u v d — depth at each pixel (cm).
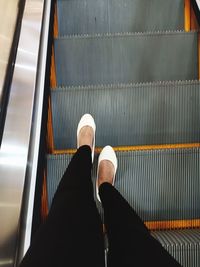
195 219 172
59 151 201
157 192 174
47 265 88
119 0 277
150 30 276
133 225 114
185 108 196
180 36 227
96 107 198
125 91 195
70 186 128
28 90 152
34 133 144
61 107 198
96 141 200
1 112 125
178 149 174
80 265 90
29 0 209
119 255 100
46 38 201
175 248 139
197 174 175
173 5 271
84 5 279
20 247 106
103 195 132
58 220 105
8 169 121
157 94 195
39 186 143
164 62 232
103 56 232
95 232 105
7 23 161
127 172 175
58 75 236
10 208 112
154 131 199
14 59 149
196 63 231
